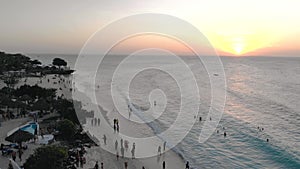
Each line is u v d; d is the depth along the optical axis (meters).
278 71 180.62
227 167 30.12
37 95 40.22
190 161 30.73
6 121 33.59
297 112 59.88
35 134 27.77
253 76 142.62
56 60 91.25
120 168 25.66
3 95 39.09
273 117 55.19
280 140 40.44
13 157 23.12
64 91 57.78
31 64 93.50
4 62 75.69
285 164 31.38
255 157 33.31
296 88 98.94
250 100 73.94
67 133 27.42
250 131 44.53
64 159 20.03
